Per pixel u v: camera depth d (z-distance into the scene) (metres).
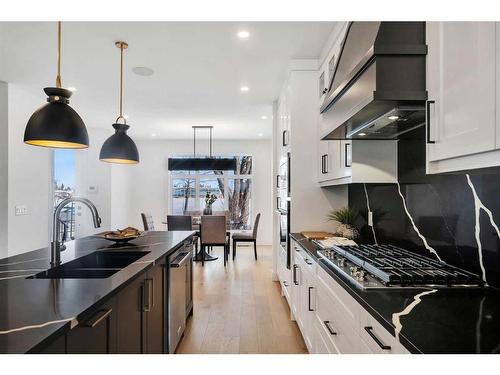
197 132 7.21
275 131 4.82
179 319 2.71
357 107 1.54
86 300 1.18
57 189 5.86
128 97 4.57
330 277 1.74
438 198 1.79
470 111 1.01
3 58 3.21
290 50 3.10
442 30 1.18
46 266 1.82
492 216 1.38
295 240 2.88
